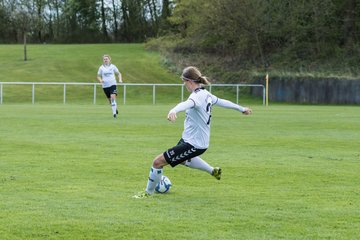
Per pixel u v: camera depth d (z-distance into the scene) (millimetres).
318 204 15672
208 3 104562
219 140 30516
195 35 111062
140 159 23469
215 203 15703
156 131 34594
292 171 21016
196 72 16250
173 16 119875
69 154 24703
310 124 40875
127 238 12359
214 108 62969
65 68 103812
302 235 12688
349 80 83625
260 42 104938
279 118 46750
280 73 89375
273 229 13125
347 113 54469
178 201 15914
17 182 18359
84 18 164500
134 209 14852
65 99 81750
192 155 16156
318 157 24672
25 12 111812
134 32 161625
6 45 134375
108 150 26109
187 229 13055
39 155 24297
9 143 28125
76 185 18016
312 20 101375
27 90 89438
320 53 99750
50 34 163750
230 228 13172
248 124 40562
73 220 13688
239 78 99375
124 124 39031
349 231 13031
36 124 38500
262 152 26109
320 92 85125
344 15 101438
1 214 14164
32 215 14102
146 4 159750
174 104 77312
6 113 49812
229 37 105812
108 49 123688
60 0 163875
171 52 111875
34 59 109750
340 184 18656
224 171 20922
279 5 102938
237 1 102938
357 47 97062
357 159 24156
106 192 17016
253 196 16688
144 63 108062
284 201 16031
